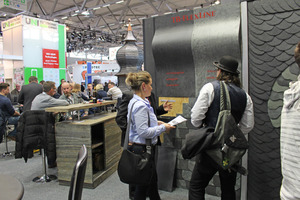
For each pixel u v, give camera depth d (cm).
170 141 251
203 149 153
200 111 161
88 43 1661
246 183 208
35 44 719
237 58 209
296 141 100
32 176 313
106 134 299
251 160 205
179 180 250
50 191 267
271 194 197
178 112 245
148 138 161
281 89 189
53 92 318
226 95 156
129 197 243
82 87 959
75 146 271
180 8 1074
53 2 973
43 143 280
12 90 685
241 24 205
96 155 299
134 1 1005
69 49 1573
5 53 759
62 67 795
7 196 76
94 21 1310
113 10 1114
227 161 149
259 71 197
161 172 250
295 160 100
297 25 181
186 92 239
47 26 746
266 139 197
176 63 241
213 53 219
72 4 1008
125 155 155
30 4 935
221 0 246
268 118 195
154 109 211
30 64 710
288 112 105
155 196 180
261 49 195
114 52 1303
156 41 245
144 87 171
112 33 1488
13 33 718
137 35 1627
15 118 408
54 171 332
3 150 446
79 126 267
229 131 148
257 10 196
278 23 188
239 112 159
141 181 152
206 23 223
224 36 209
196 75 232
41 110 277
